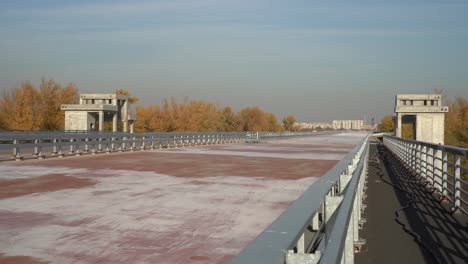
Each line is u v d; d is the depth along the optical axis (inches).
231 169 778.8
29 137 919.7
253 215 381.4
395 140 1413.6
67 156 1034.7
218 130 5280.5
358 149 519.2
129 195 480.4
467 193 427.5
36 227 330.3
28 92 3735.2
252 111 6230.3
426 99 2849.4
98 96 3235.7
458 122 3779.5
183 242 293.7
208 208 411.2
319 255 112.0
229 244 290.0
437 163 631.8
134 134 1360.7
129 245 285.0
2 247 277.0
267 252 86.7
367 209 491.5
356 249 322.7
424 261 302.7
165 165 840.3
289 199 465.1
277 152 1349.7
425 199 558.6
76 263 247.6
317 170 776.9
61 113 3924.7
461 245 338.3
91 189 521.3
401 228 398.9
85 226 334.6
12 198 454.9
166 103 4835.1
